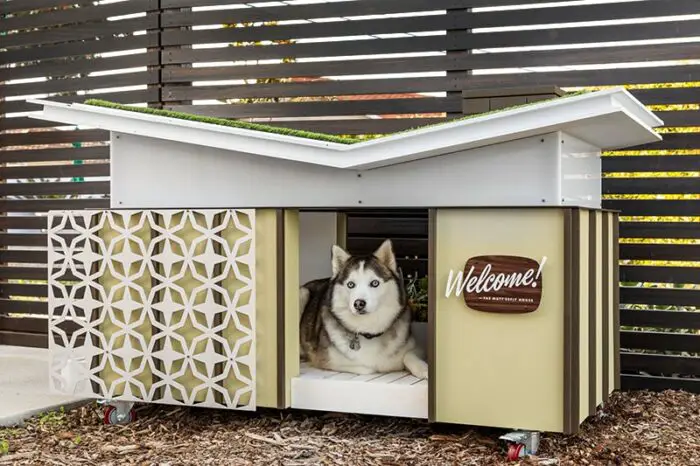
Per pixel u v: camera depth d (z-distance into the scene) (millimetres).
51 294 4500
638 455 3748
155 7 6277
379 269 4195
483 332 3758
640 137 4363
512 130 3643
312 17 5824
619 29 5109
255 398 4090
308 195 4262
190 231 4191
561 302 3617
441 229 3814
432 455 3719
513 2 5309
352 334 4289
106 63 6520
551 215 3625
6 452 3846
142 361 4285
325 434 4090
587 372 3885
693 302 5066
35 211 6879
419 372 4168
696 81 5016
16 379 5406
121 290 4340
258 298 4105
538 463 3594
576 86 5227
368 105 5703
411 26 5562
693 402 4809
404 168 4078
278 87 5930
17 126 6941
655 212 5160
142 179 4582
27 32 6848
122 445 3955
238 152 4379
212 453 3787
